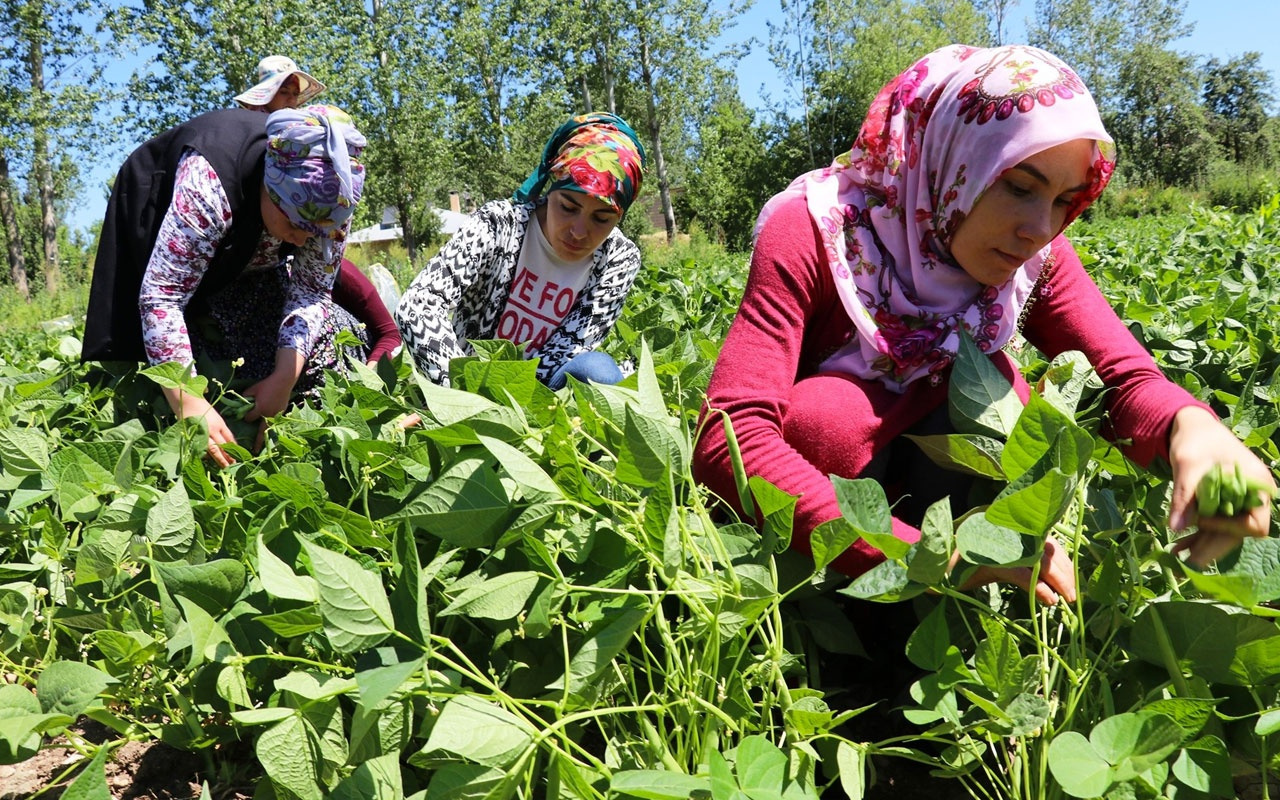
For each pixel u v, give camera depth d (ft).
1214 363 7.64
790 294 5.56
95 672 3.99
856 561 4.63
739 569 3.98
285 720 3.65
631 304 14.94
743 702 3.99
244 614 4.48
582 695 3.81
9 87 92.07
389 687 3.07
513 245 9.47
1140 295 11.68
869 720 5.15
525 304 9.73
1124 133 205.57
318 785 3.66
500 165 126.93
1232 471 3.49
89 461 6.34
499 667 4.36
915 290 5.74
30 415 8.55
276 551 5.00
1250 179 115.24
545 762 3.98
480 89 125.39
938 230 5.57
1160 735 3.25
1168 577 4.23
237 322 10.47
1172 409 4.85
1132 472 5.00
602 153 9.07
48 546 5.72
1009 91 5.10
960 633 4.75
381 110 95.40
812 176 6.01
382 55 96.53
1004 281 5.58
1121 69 203.41
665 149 184.55
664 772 3.24
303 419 7.47
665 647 3.99
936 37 161.89
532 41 125.90
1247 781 4.40
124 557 5.40
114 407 9.22
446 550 4.88
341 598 3.37
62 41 92.53
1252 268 13.79
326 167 9.14
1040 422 3.90
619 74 133.49
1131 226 45.70
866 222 5.81
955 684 3.84
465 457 4.67
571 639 4.39
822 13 151.64
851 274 5.69
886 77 149.28
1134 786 3.33
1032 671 3.67
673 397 6.98
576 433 5.10
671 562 3.78
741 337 5.44
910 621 5.39
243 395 9.34
